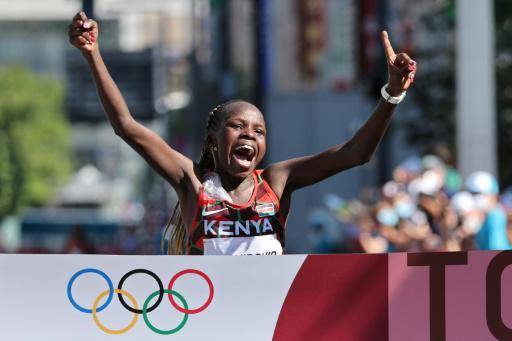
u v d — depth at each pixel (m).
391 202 37.12
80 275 13.63
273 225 14.04
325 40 80.88
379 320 13.72
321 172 14.26
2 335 13.62
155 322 13.61
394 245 35.00
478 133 38.38
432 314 13.80
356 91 80.31
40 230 142.12
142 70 139.62
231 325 13.62
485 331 13.83
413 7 72.25
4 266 13.66
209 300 13.62
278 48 82.69
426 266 13.77
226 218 13.94
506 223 30.16
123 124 13.89
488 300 13.84
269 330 13.62
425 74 67.00
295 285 13.66
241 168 13.91
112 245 84.56
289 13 82.19
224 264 13.61
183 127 164.38
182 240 14.77
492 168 38.38
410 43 68.44
